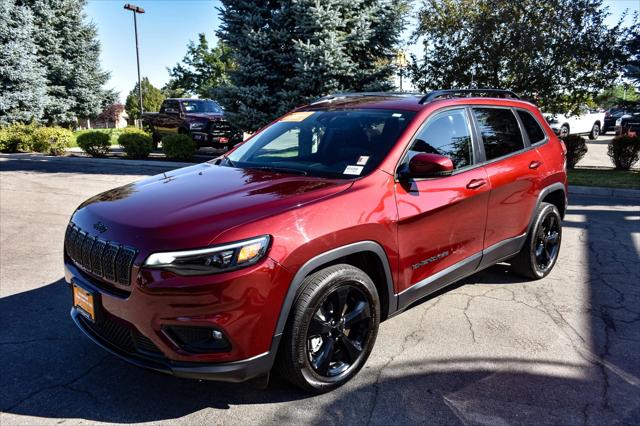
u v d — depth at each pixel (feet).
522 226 14.87
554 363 11.02
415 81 46.03
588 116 74.79
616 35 39.78
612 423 8.96
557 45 40.60
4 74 73.97
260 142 13.53
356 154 11.39
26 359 11.05
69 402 9.52
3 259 18.03
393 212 10.48
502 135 14.33
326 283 9.29
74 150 69.46
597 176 37.55
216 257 8.19
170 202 9.73
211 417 9.11
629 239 20.92
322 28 41.01
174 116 58.34
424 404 9.52
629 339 12.16
